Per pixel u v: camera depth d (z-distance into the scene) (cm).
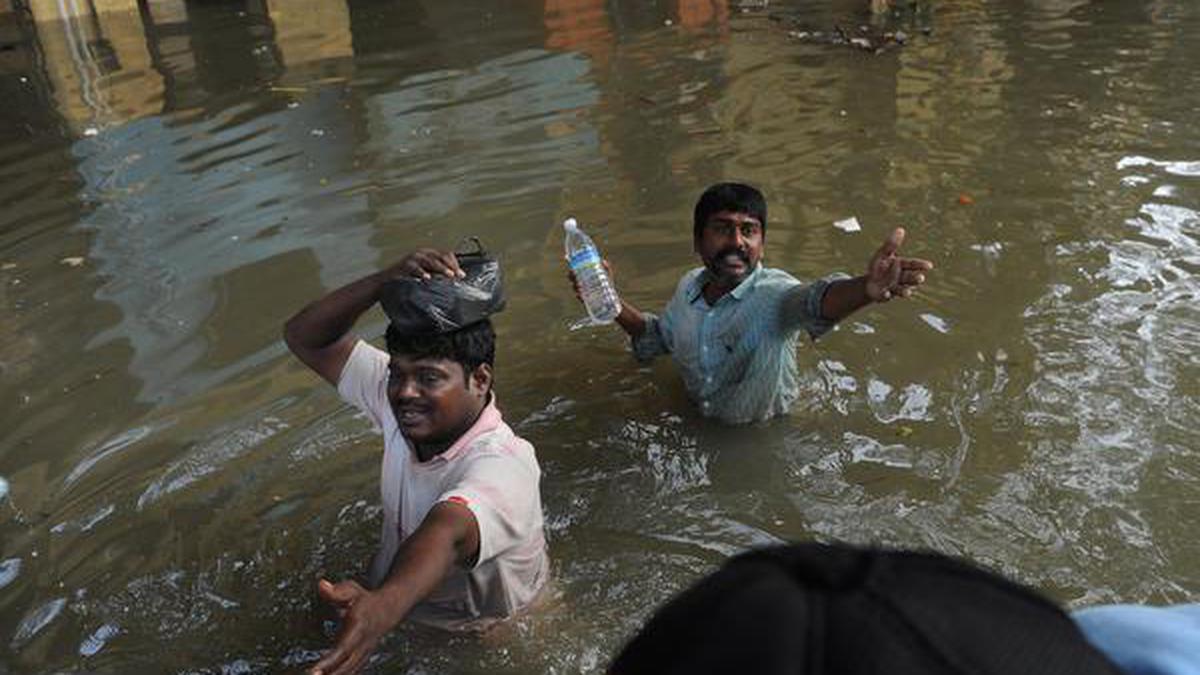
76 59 827
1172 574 275
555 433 354
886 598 74
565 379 383
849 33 759
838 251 447
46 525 320
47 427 367
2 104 734
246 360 397
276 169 573
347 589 204
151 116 682
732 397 349
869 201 492
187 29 888
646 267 445
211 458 347
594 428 355
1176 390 345
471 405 258
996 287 416
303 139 617
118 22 925
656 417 360
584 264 363
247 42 834
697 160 549
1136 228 452
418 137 606
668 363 390
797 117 602
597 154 564
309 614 283
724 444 344
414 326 246
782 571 77
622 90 667
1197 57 661
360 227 496
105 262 480
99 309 440
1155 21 740
